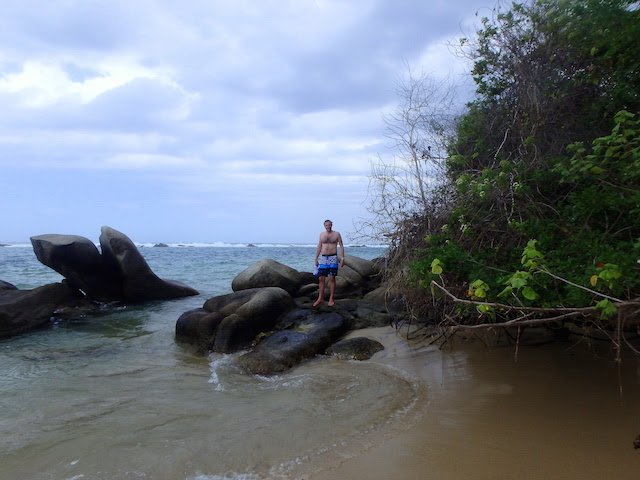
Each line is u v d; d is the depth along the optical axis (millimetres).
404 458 2996
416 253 6078
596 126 5664
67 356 6672
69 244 11344
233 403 4430
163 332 8312
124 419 4012
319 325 7199
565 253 3885
